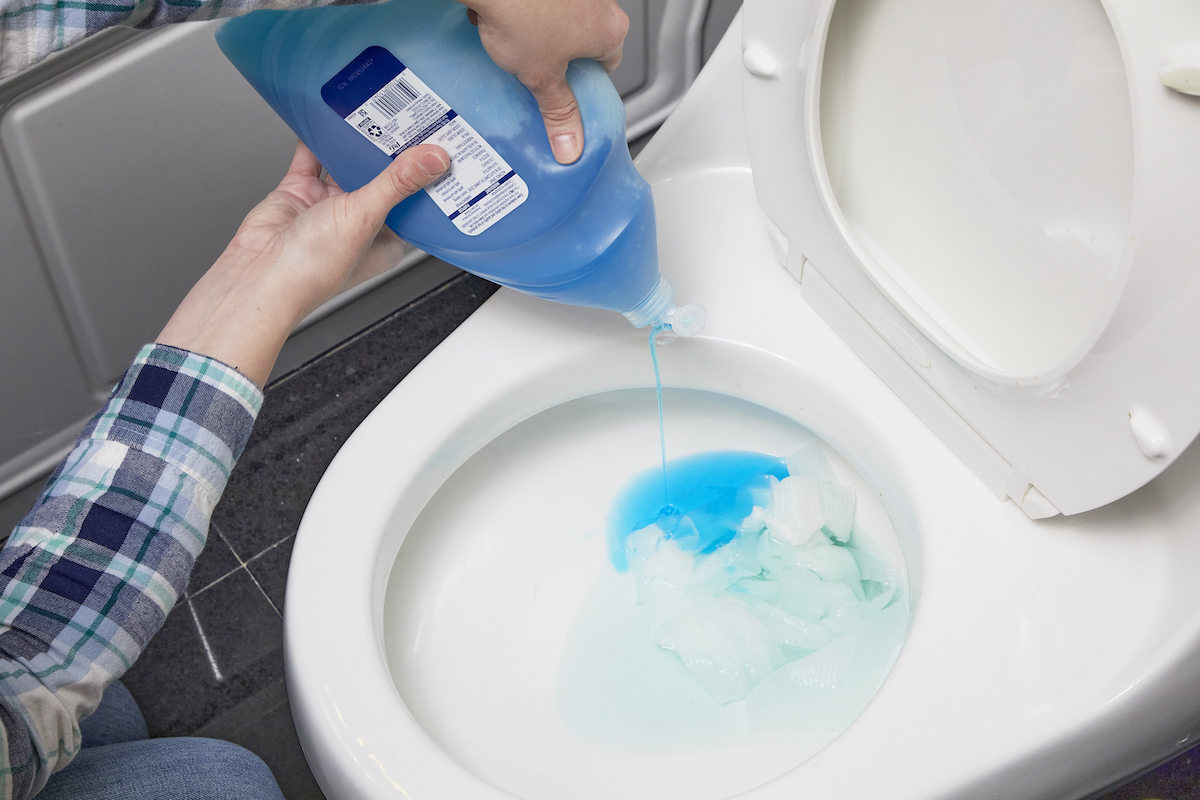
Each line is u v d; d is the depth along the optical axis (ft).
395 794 1.92
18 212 3.05
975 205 2.00
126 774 2.13
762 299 2.56
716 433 2.85
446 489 2.69
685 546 2.74
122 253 3.35
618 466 2.85
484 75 1.92
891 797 1.81
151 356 1.76
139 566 1.70
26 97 2.85
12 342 3.32
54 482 1.72
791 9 2.01
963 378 2.10
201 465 1.75
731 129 2.67
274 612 3.64
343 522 2.27
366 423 2.40
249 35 2.04
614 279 2.18
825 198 2.19
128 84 2.98
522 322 2.53
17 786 1.59
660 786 2.30
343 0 1.81
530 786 2.35
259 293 1.88
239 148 3.33
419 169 1.91
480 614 2.64
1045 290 1.93
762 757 2.29
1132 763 1.98
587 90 1.95
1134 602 1.98
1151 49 1.40
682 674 2.49
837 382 2.42
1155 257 1.52
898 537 2.41
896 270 2.27
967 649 1.97
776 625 2.48
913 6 1.89
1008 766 1.84
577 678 2.55
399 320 4.31
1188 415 1.62
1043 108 1.73
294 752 3.37
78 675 1.67
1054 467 1.98
